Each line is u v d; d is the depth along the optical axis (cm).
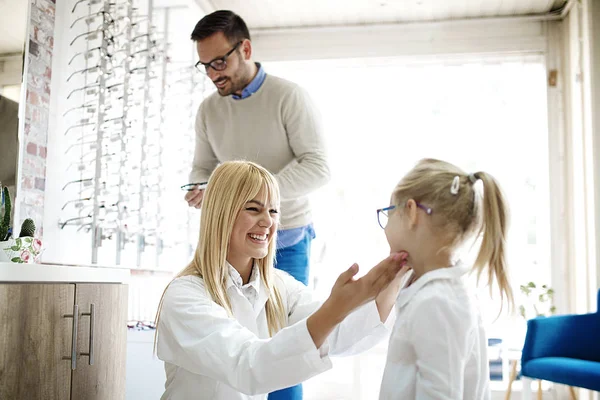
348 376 401
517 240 405
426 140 420
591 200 364
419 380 119
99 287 169
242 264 160
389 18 423
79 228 239
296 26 438
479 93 420
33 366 139
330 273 413
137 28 287
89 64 250
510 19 416
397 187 137
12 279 135
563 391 391
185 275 155
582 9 377
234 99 245
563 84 414
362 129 427
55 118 226
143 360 253
